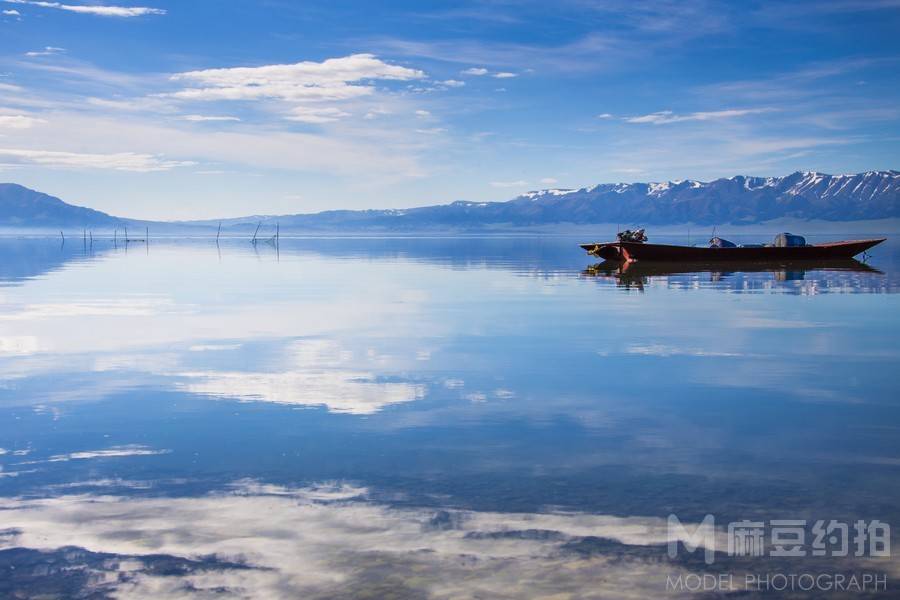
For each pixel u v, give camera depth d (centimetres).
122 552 830
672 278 5547
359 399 1590
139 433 1333
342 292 4372
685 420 1409
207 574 776
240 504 973
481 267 7519
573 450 1215
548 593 734
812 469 1114
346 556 815
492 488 1033
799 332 2595
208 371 1908
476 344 2341
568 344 2334
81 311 3316
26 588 750
